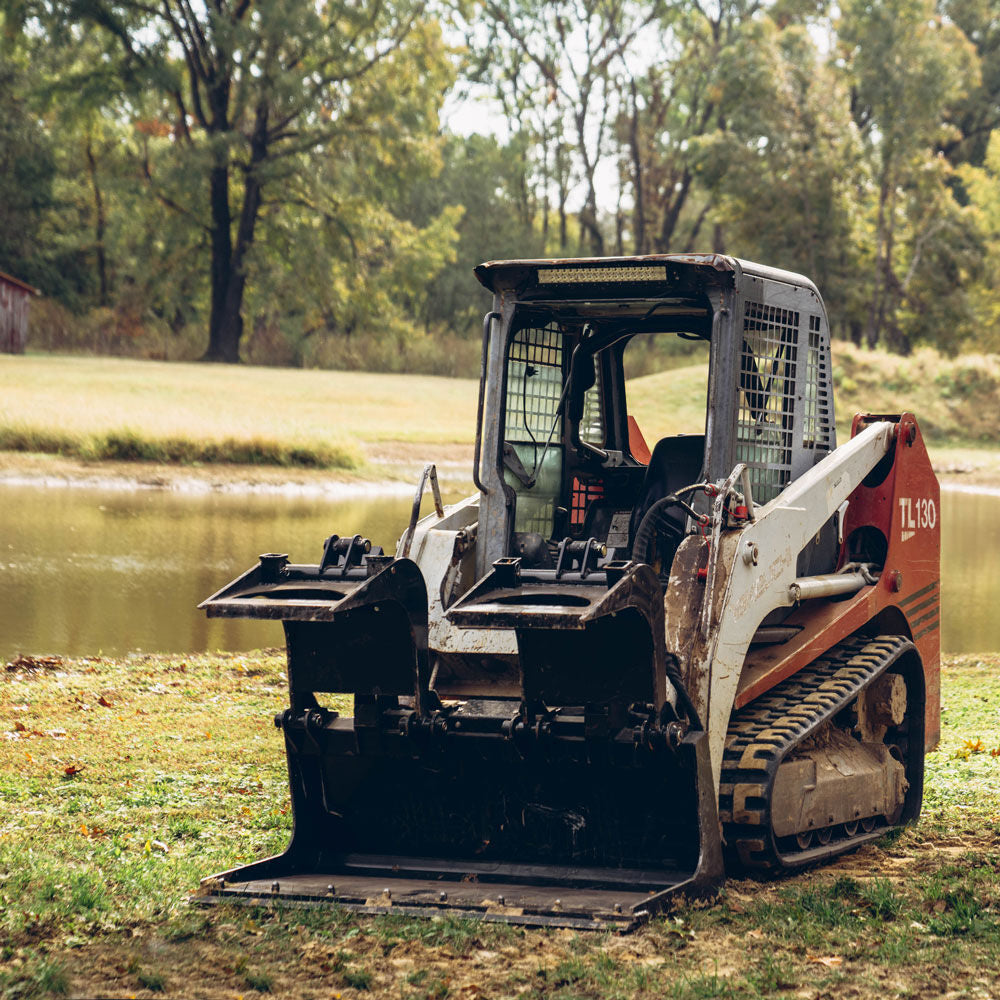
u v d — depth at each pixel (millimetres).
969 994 4488
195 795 7570
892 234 65062
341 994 4496
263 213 70250
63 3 60844
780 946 4961
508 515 6379
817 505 6484
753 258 67938
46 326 72750
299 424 37156
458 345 77875
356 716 5691
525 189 98812
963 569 21094
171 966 4727
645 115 86812
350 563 5750
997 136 76812
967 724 10133
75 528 21750
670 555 6590
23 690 10453
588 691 5363
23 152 75062
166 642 13172
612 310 6613
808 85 64750
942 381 52406
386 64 65250
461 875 5742
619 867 5715
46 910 5188
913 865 6176
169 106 73562
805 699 6254
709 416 6055
